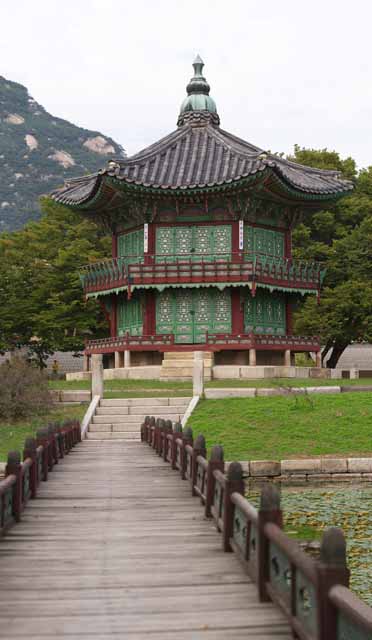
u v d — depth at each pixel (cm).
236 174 4584
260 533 1086
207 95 5522
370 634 665
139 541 1495
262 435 3136
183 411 3578
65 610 1048
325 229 6550
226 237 4928
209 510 1731
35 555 1377
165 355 4825
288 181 4678
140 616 1020
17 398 3512
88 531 1591
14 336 6028
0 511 1507
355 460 2788
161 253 4978
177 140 5166
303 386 4141
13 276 5962
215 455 1733
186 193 4694
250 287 4716
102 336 6328
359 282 5947
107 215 5381
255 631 956
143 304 5019
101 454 2938
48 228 6519
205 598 1102
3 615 1026
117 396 3894
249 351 4744
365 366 8781
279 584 1027
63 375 6219
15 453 1703
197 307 4988
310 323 5866
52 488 2158
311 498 2405
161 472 2467
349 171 6862
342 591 743
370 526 1975
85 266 5356
